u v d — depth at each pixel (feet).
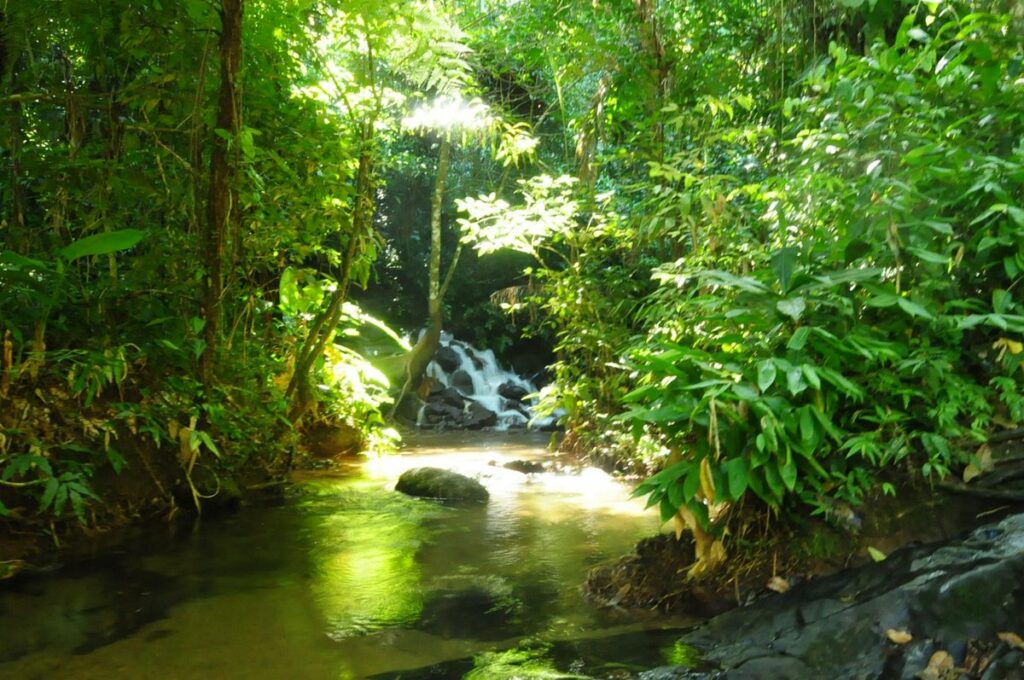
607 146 27.35
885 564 9.54
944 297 11.37
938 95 12.95
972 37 12.94
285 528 15.37
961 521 10.13
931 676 7.40
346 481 20.88
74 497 13.52
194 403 16.97
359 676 8.40
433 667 8.61
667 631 9.59
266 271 24.04
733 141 19.92
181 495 16.61
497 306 45.06
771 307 11.02
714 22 23.86
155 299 17.54
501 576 12.09
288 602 10.90
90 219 16.96
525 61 30.91
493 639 9.45
